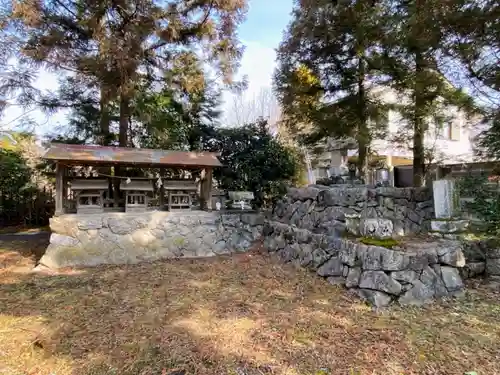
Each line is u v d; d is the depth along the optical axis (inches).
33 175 343.3
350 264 151.3
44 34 202.1
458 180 200.7
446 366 90.0
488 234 178.9
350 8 231.9
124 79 209.9
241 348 99.7
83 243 203.6
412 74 220.2
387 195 203.9
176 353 96.7
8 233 303.3
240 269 189.8
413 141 273.3
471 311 126.5
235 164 305.3
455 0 159.8
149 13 209.6
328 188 207.6
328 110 265.3
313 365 90.7
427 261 140.6
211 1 227.8
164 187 238.5
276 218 253.1
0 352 97.7
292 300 139.5
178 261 212.4
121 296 144.6
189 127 309.3
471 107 205.9
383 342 103.0
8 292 150.3
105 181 219.6
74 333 109.5
